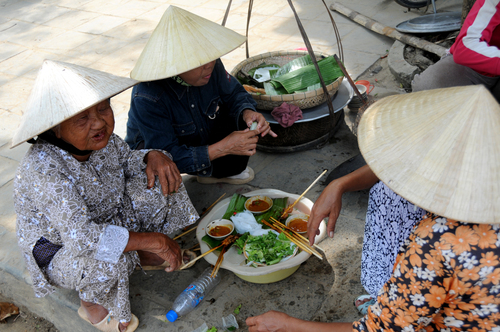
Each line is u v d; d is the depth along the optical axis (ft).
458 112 3.47
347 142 10.99
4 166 11.80
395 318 3.89
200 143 9.21
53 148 5.85
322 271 7.59
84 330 7.66
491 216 3.15
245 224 7.71
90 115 5.54
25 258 6.40
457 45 8.38
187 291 7.27
